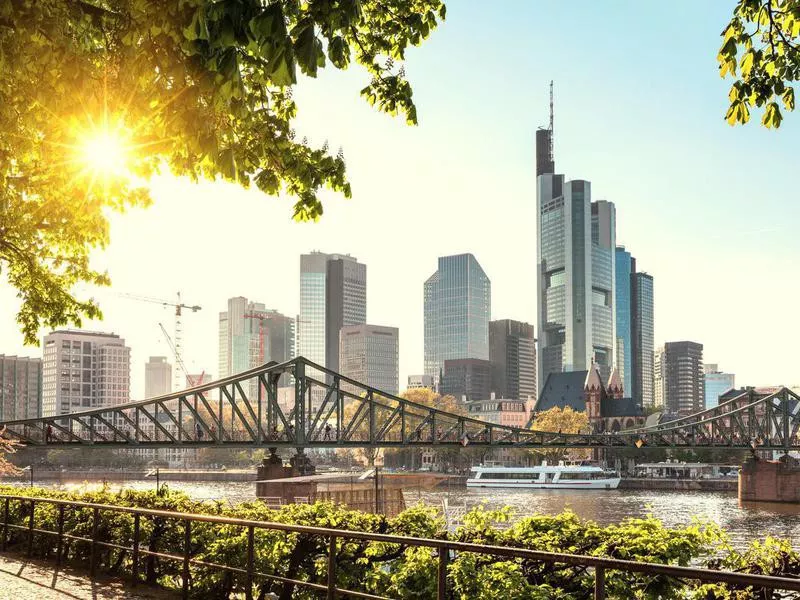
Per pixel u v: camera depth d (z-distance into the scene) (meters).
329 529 12.67
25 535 23.20
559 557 9.72
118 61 12.82
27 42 12.43
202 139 11.62
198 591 16.53
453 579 12.79
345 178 16.11
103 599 16.20
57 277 28.50
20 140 17.89
